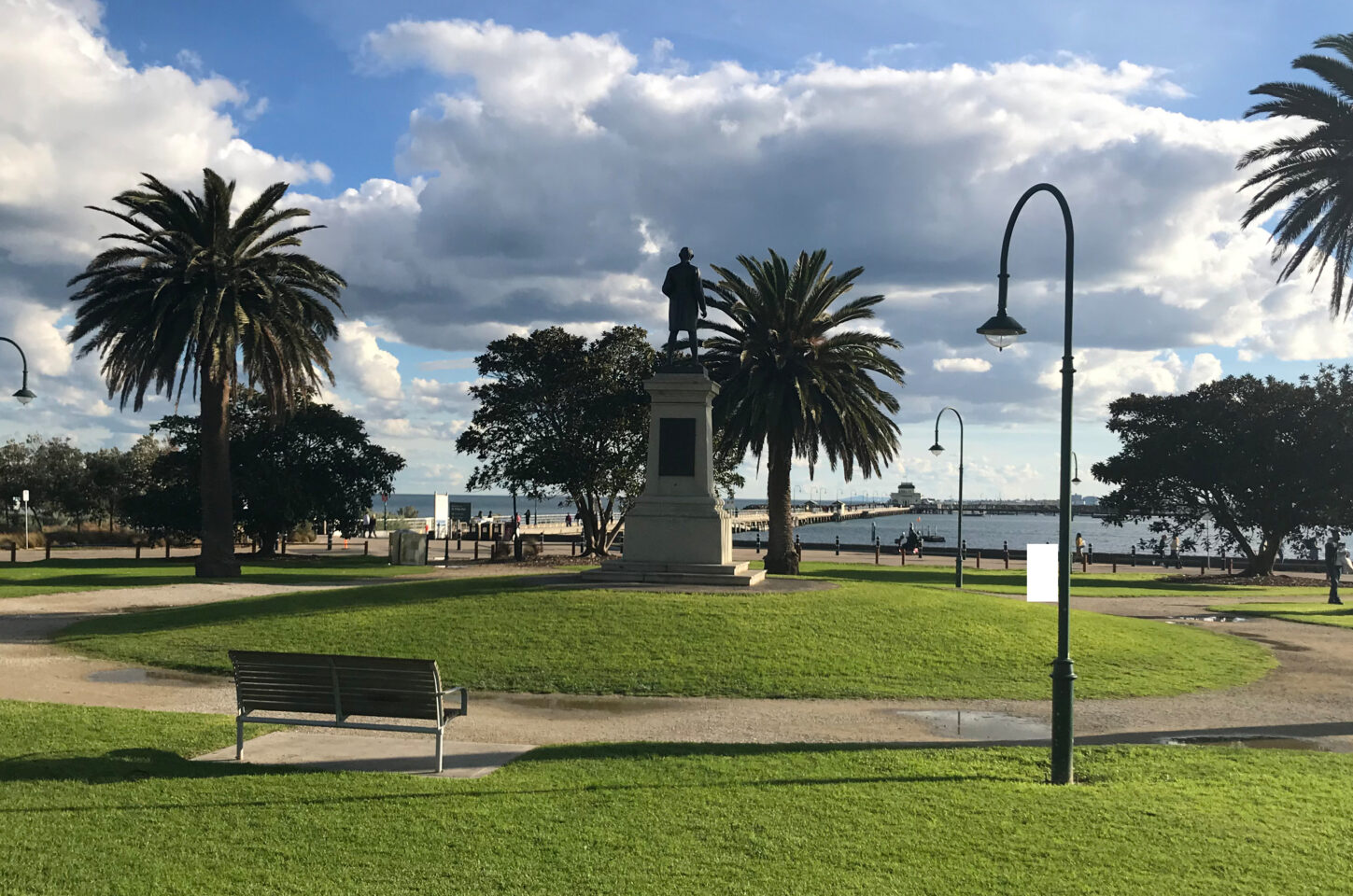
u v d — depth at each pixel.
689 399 25.02
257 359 38.62
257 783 9.60
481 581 25.05
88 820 8.23
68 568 41.50
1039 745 12.62
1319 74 31.53
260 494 47.94
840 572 46.09
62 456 74.62
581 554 51.94
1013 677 17.72
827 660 17.92
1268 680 18.55
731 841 8.05
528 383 49.03
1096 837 8.37
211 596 30.62
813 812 8.95
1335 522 49.91
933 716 14.75
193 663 18.05
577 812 8.80
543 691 16.19
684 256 25.67
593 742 12.32
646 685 16.41
